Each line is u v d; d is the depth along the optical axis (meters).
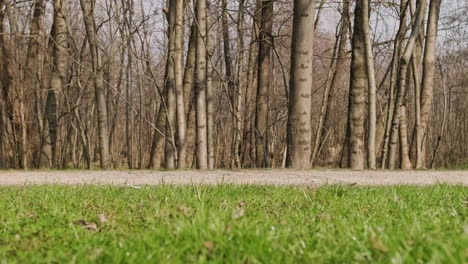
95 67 23.31
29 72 24.97
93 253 3.62
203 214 4.34
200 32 19.41
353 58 17.94
